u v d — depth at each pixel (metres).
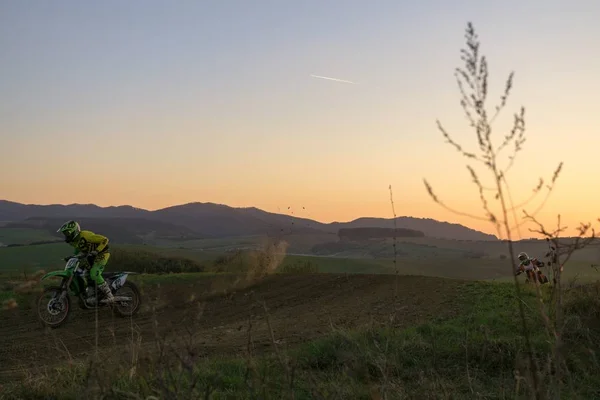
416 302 11.87
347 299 13.29
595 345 6.35
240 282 16.81
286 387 4.61
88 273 12.06
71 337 10.06
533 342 6.62
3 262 43.38
